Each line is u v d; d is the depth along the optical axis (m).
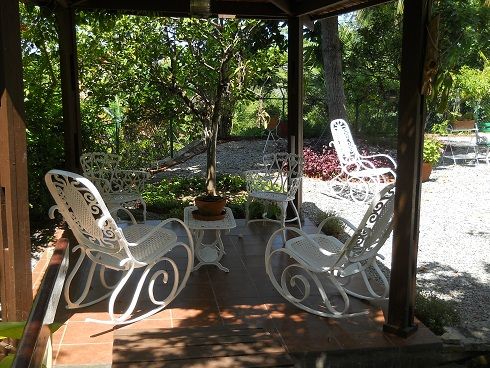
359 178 8.29
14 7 2.64
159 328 3.10
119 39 7.43
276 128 12.61
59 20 4.78
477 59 12.99
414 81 2.84
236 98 7.86
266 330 3.12
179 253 4.62
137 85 7.94
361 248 3.35
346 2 4.40
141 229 3.85
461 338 3.24
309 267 3.37
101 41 7.46
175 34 7.51
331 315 3.34
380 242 3.42
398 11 9.80
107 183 5.19
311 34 11.31
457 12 9.85
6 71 2.59
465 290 4.39
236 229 5.43
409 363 3.02
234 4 5.25
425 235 6.00
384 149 11.79
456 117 13.21
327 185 8.84
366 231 3.20
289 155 5.61
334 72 10.39
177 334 2.96
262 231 5.38
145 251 3.46
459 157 10.81
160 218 6.15
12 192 2.68
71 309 3.41
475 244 5.68
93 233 3.19
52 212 3.25
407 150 2.93
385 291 3.62
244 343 2.80
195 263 4.34
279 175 5.94
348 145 8.36
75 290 3.74
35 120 5.75
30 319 1.39
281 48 8.39
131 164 8.90
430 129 13.48
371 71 12.62
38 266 4.41
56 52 6.23
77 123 5.10
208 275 4.11
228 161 10.73
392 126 12.73
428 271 4.87
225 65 7.20
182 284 3.49
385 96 12.88
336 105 10.46
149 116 8.64
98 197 2.98
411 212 2.96
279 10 5.35
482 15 9.90
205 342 2.81
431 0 2.79
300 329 3.17
